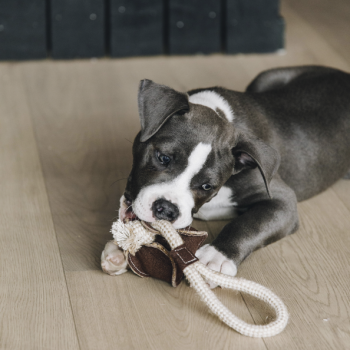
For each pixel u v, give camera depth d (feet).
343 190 4.89
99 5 6.18
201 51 6.61
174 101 4.11
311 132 4.69
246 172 4.43
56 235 4.41
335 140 4.74
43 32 6.19
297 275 4.24
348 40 7.04
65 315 3.97
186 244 4.10
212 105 4.45
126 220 4.13
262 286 3.98
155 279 4.17
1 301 4.02
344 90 4.88
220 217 4.60
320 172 4.73
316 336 3.94
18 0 6.02
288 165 4.64
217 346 3.87
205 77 6.04
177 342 3.88
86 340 3.87
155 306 4.03
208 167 4.11
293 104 4.76
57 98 5.67
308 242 4.46
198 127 4.13
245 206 4.54
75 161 5.01
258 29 6.56
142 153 4.17
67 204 4.64
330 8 8.09
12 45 6.18
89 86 5.86
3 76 5.93
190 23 6.45
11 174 4.86
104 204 4.65
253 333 3.87
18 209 4.58
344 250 4.41
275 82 5.22
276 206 4.43
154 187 4.08
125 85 5.90
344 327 3.98
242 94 4.67
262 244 4.34
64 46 6.29
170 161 4.11
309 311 4.05
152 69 6.20
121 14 6.24
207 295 3.93
